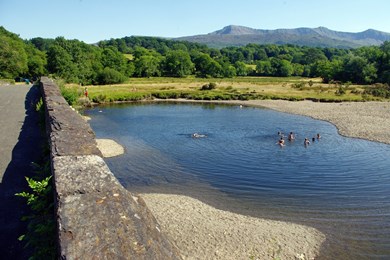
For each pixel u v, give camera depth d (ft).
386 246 58.90
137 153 119.55
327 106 253.85
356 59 437.58
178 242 56.65
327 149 129.70
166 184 89.35
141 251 16.35
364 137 150.92
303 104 268.62
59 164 25.64
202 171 100.94
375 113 215.10
